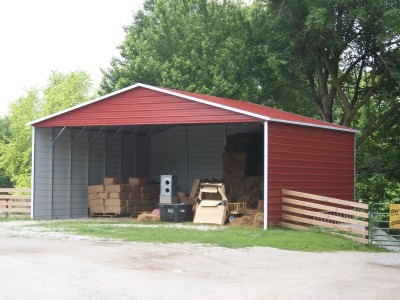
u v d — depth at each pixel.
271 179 22.38
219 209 23.42
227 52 39.94
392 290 11.54
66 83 57.50
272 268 14.13
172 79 41.88
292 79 39.44
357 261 15.95
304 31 34.53
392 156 37.50
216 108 22.98
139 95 24.58
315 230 21.80
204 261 14.60
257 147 29.17
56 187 27.17
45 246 16.39
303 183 24.33
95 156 29.22
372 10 32.41
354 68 38.19
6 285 10.95
